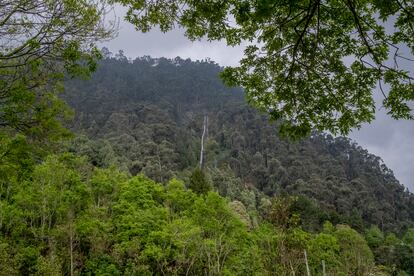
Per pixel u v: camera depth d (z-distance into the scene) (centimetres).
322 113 698
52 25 691
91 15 706
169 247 3080
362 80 645
